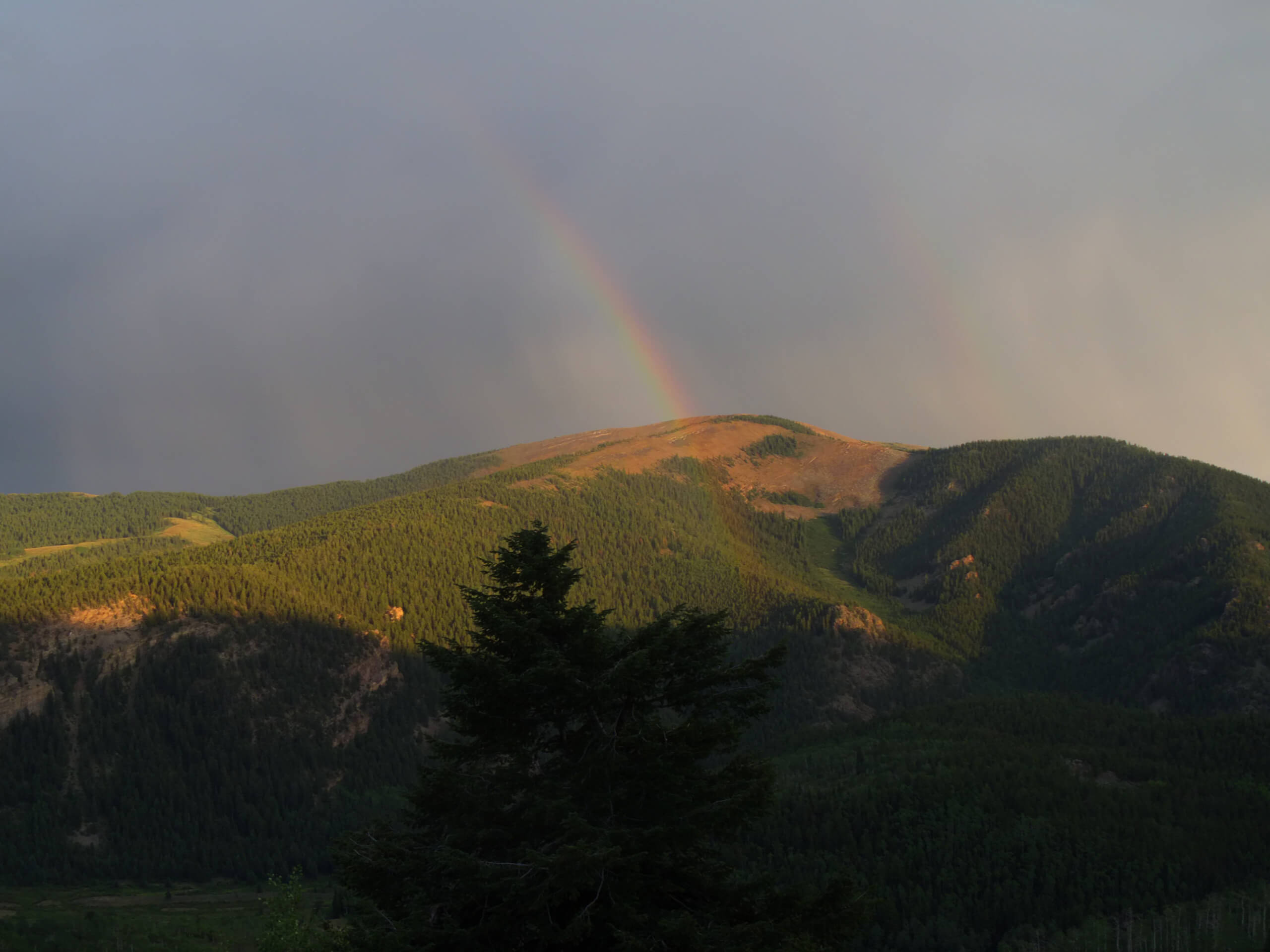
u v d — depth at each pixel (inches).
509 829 1262.3
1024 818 6486.2
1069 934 5570.9
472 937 1144.2
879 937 5580.7
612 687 1215.6
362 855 1240.2
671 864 1214.9
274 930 2358.5
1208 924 5536.4
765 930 1158.3
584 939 1162.0
